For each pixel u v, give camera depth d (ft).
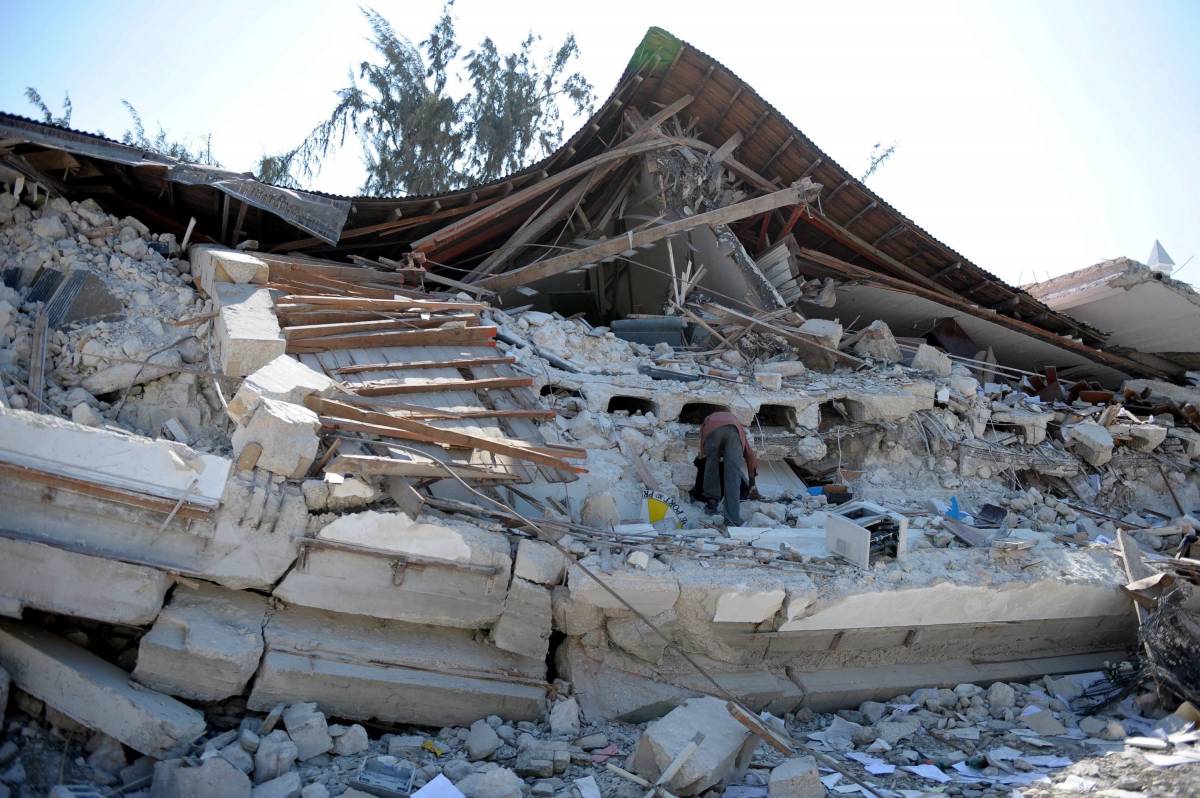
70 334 27.07
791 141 45.93
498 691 22.99
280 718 20.65
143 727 18.69
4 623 19.70
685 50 42.88
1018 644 29.73
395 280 35.99
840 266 49.52
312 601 21.63
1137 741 23.18
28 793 17.16
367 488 22.38
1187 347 56.70
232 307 27.22
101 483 19.74
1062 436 42.22
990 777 21.33
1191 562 29.91
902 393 38.42
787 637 26.12
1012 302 52.01
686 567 25.12
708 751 20.03
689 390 36.01
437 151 76.33
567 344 36.86
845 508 29.50
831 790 20.38
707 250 45.91
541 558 23.57
